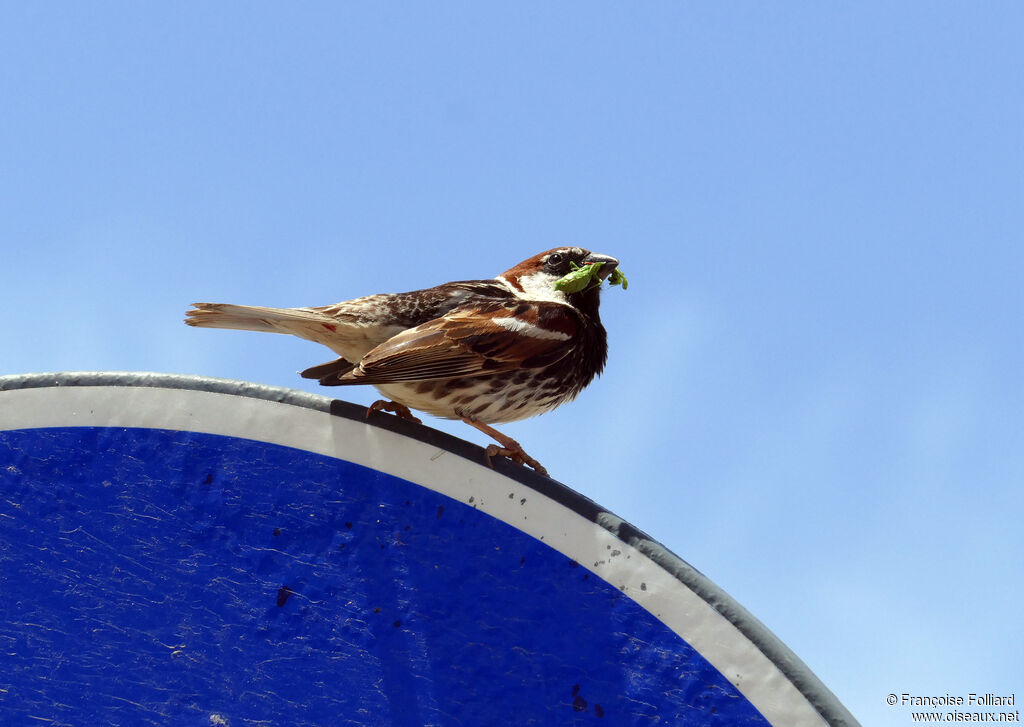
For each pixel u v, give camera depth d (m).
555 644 9.72
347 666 9.89
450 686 9.72
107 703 10.00
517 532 10.05
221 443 10.60
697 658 9.52
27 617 10.29
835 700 9.27
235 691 9.93
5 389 10.95
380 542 10.20
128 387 10.85
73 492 10.60
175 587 10.26
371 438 10.47
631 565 9.81
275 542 10.29
